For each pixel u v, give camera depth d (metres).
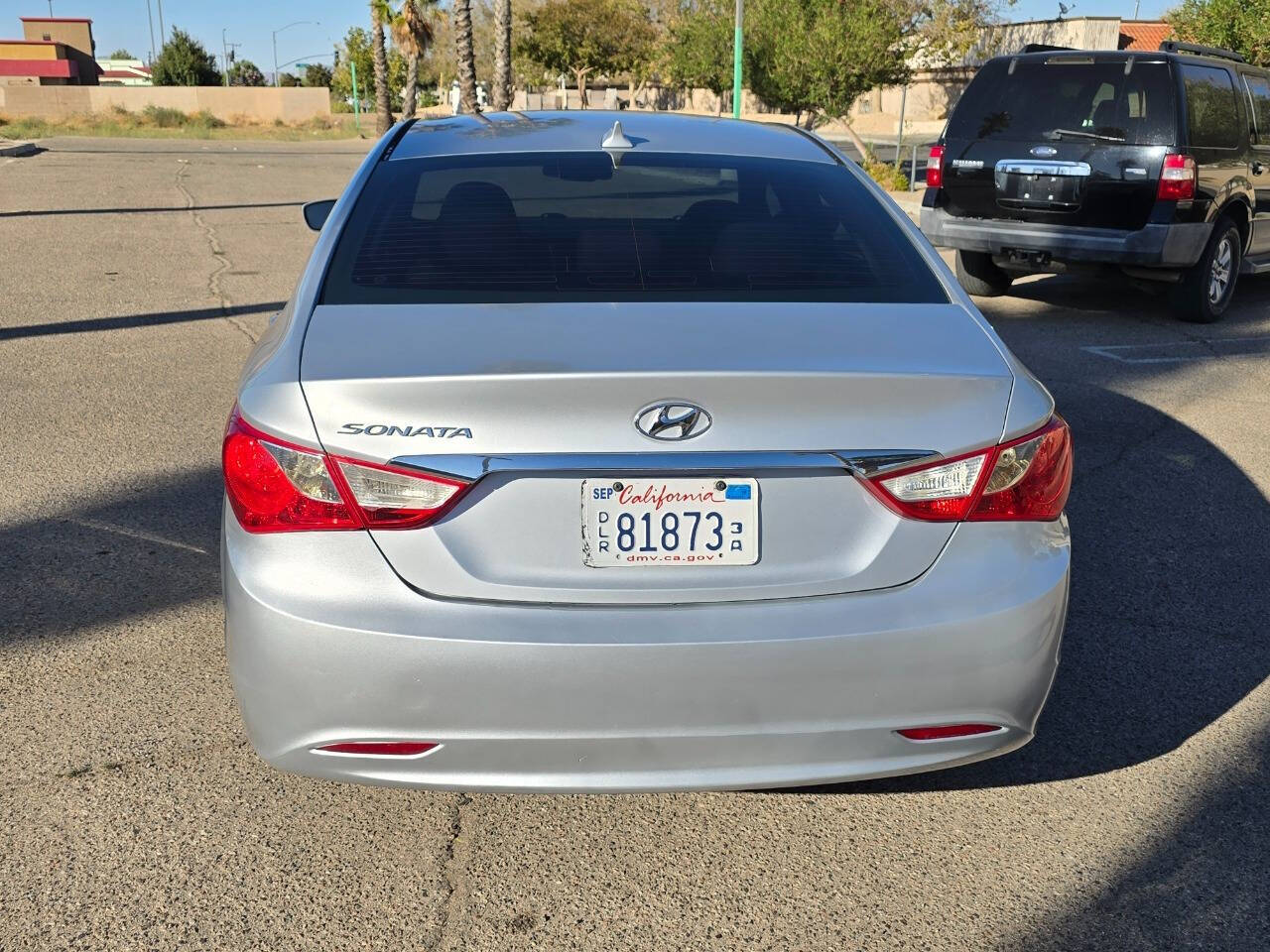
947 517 2.31
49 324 8.25
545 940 2.38
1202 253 8.52
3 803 2.78
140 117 54.44
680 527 2.23
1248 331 8.57
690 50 27.61
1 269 10.63
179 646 3.58
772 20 21.80
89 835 2.67
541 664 2.18
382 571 2.21
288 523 2.22
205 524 4.58
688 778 2.29
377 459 2.19
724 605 2.25
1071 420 6.22
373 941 2.36
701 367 2.25
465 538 2.22
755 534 2.25
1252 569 4.32
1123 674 3.50
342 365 2.28
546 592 2.22
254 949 2.33
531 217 2.90
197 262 11.27
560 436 2.18
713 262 2.76
